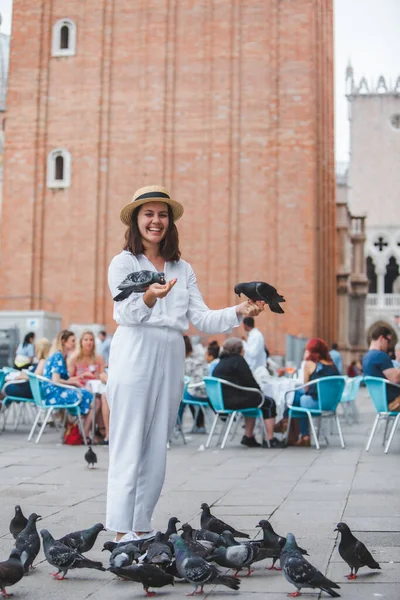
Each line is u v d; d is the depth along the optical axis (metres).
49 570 6.52
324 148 38.25
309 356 15.51
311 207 34.72
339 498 9.50
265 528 6.20
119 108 35.62
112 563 5.86
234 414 15.43
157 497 6.80
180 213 7.13
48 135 35.88
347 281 49.31
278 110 35.06
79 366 16.92
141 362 6.68
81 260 35.34
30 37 36.19
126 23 35.84
